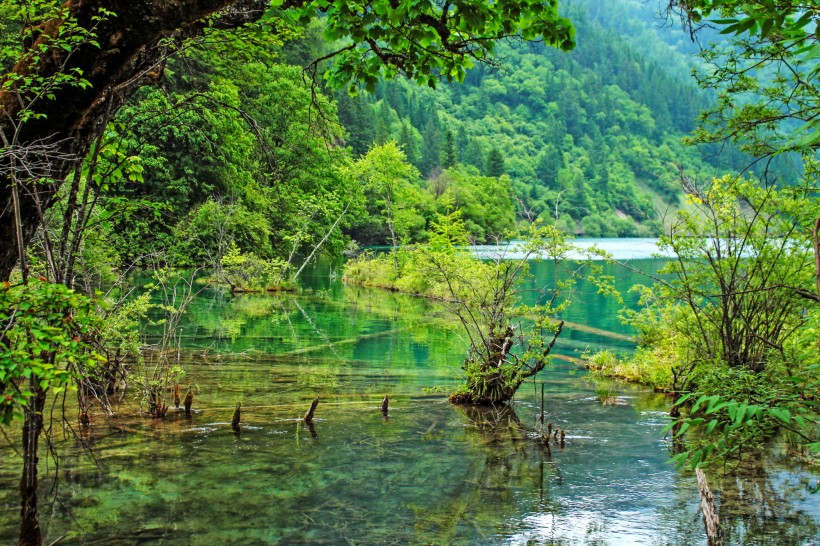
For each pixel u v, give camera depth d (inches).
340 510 194.5
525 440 276.4
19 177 146.6
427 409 325.1
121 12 143.3
